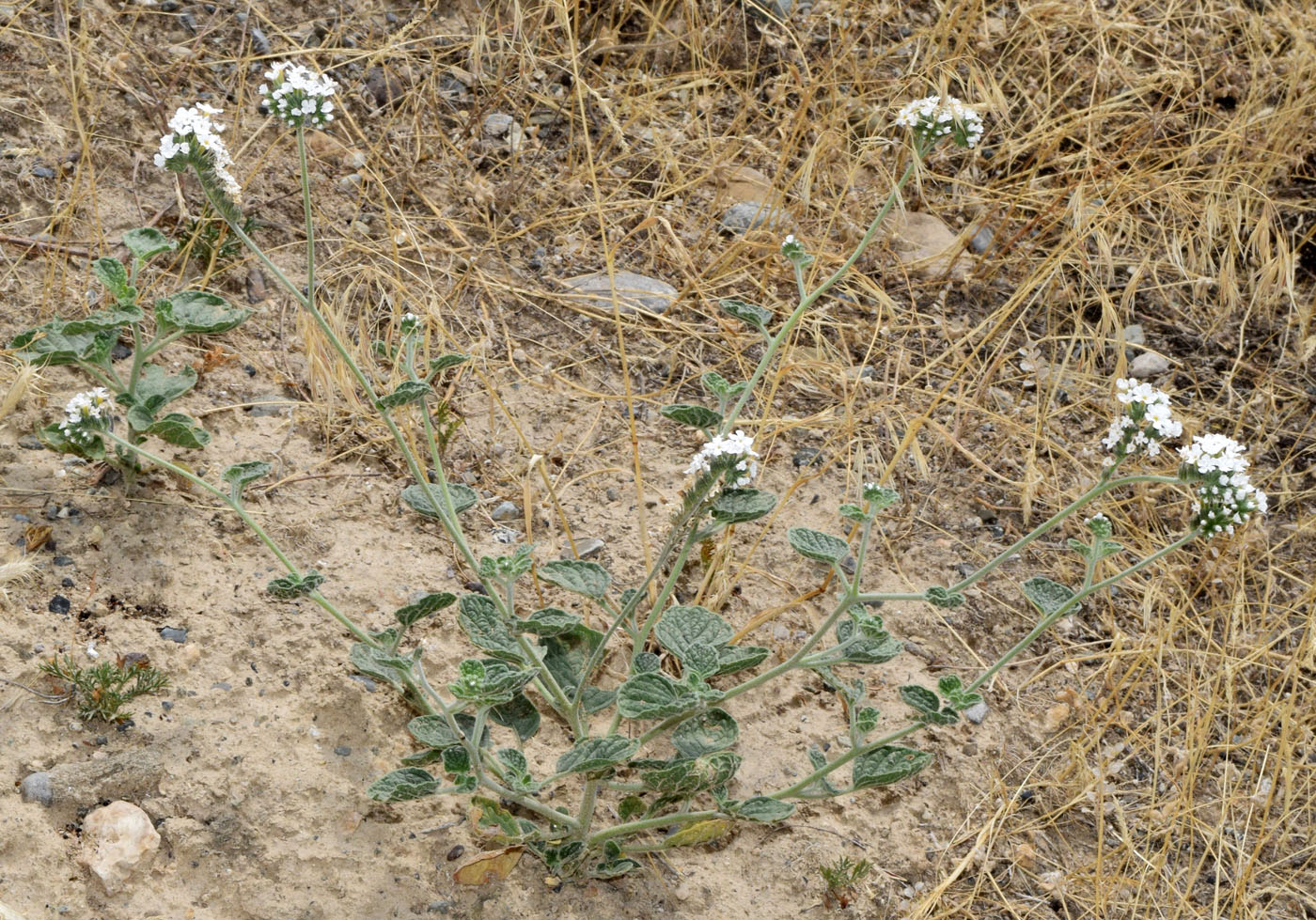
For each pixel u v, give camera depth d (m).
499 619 1.14
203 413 1.28
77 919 1.11
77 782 1.14
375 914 1.13
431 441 1.16
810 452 1.34
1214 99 1.55
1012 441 1.36
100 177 1.37
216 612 1.21
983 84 1.53
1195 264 1.46
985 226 1.47
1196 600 1.31
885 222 1.47
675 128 1.50
